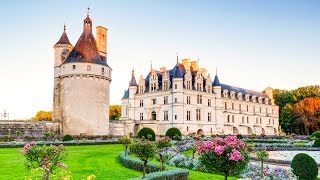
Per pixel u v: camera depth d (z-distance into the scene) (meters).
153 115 80.81
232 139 14.64
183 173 18.17
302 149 44.84
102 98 59.91
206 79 83.19
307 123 105.38
